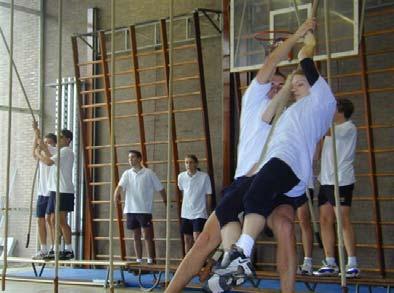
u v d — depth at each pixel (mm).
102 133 10383
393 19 7812
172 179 9492
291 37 3725
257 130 3732
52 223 8680
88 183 10242
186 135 9516
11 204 11336
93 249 10156
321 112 3635
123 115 10133
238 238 3543
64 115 10875
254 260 8484
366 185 7859
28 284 7789
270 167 3486
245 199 3461
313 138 3639
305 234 6750
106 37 10414
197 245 3719
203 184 8484
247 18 8078
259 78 3805
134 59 9766
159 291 7113
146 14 10055
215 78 9336
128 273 8828
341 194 6199
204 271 3705
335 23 7430
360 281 5949
